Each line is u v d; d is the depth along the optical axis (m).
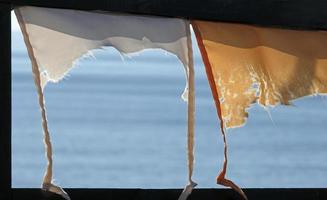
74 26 10.25
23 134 34.28
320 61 11.57
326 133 35.44
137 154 30.77
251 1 11.16
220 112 10.65
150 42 10.62
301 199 11.01
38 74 9.84
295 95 11.23
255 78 11.01
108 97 46.88
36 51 9.91
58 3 10.23
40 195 9.88
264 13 11.24
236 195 10.79
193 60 10.77
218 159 29.73
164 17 10.87
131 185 25.80
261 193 10.88
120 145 33.03
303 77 11.37
